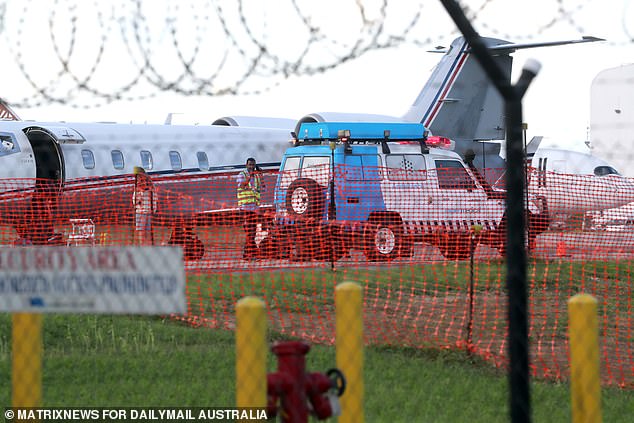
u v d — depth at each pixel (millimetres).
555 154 119812
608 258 72312
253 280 55938
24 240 75750
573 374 21531
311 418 29312
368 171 76688
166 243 71812
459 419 30828
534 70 19328
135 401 32094
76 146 106125
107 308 19375
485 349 41312
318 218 71438
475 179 78688
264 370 19906
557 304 54906
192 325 45562
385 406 31938
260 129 127312
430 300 52875
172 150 115875
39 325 21125
